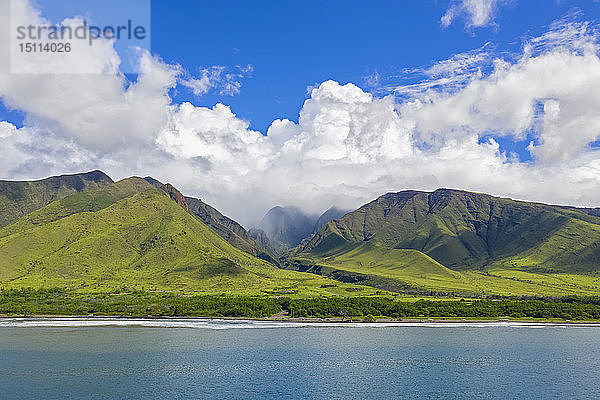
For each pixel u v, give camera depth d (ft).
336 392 416.26
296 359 542.57
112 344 615.98
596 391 431.84
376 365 521.65
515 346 650.43
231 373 471.62
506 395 419.13
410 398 405.59
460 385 446.19
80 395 390.83
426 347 634.84
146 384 426.51
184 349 589.32
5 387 409.49
